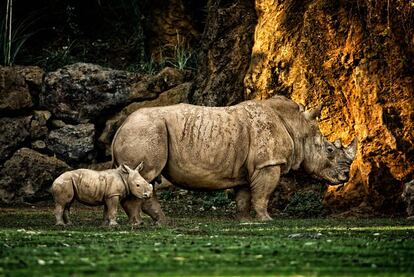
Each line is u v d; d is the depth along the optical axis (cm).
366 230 3984
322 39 5656
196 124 4731
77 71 6694
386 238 3541
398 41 5228
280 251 3066
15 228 4178
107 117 6744
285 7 5962
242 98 6406
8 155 6400
